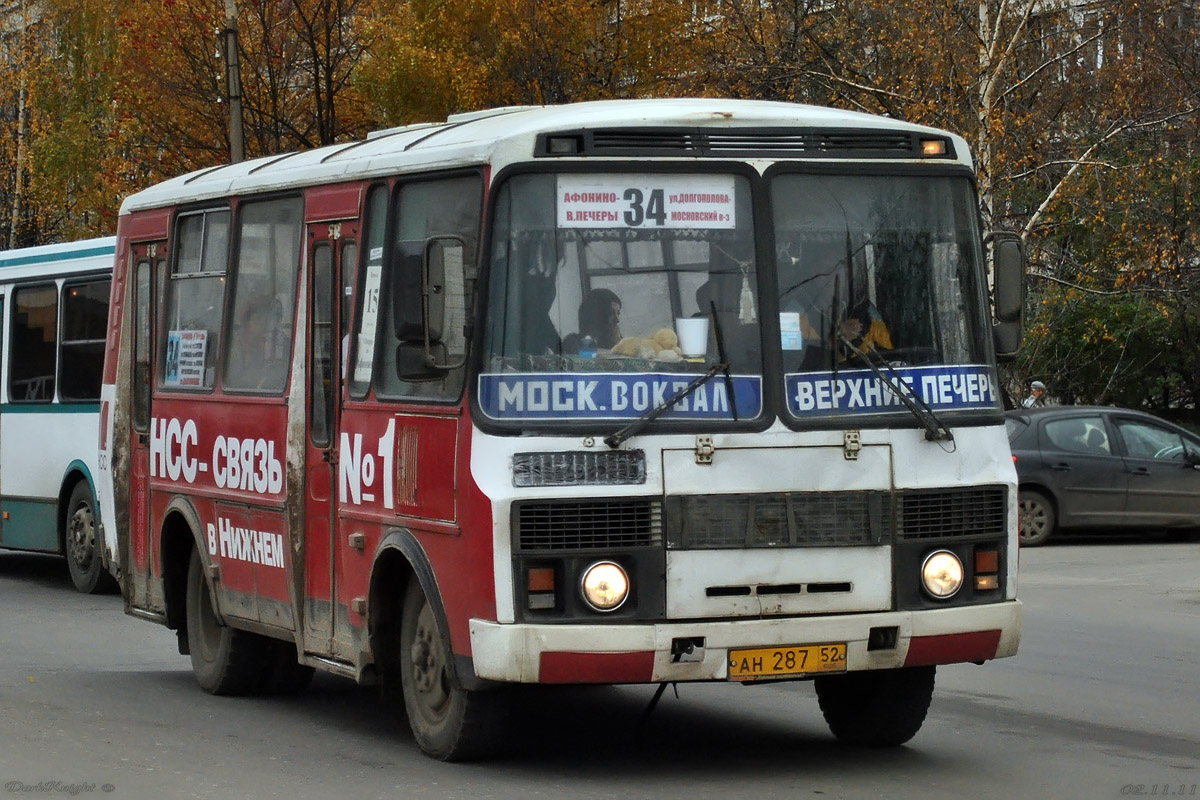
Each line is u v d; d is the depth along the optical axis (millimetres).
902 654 9406
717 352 9391
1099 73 38625
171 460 13789
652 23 40719
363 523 10695
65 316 21375
